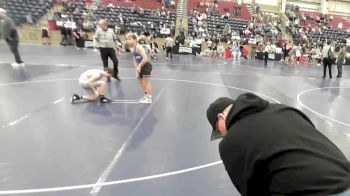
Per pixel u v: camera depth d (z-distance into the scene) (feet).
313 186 4.56
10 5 77.10
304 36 104.06
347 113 25.91
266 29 100.22
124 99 25.62
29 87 28.12
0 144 15.44
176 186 12.09
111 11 89.04
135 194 11.35
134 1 100.32
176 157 14.79
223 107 5.97
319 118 23.72
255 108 5.36
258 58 86.12
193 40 85.35
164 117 21.21
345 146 17.72
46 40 77.56
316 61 89.81
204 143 16.76
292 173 4.67
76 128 18.15
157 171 13.26
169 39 65.31
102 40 32.14
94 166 13.46
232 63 67.31
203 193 11.66
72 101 23.66
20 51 57.47
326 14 121.39
